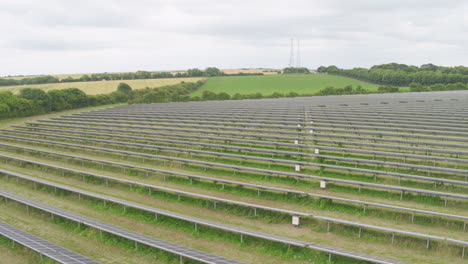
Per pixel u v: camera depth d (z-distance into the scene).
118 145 33.84
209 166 24.75
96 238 14.92
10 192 21.48
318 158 24.62
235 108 51.84
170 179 22.30
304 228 15.14
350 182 18.12
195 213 17.27
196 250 13.15
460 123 32.44
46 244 13.94
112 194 20.42
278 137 28.69
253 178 21.80
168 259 12.88
